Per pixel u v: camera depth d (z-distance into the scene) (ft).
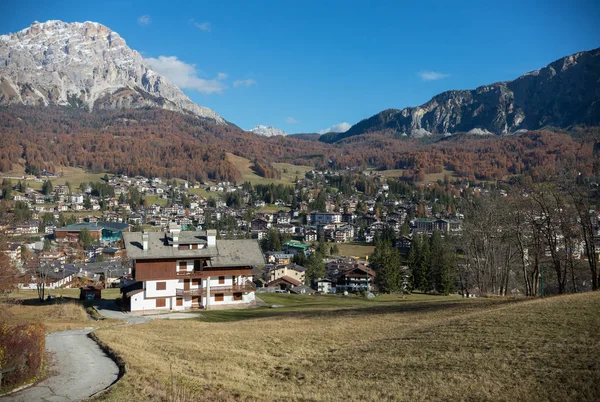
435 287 400.06
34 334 101.14
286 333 148.46
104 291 324.39
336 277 487.20
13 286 254.06
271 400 81.05
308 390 87.15
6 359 88.17
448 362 95.04
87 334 155.53
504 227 249.55
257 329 159.94
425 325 142.20
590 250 210.79
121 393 82.74
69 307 225.56
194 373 99.55
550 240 209.97
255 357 117.29
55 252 573.74
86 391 86.12
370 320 170.09
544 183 216.74
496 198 273.13
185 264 241.35
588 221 199.41
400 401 77.30
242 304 250.37
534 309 130.62
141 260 233.35
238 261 245.86
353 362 105.19
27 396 82.64
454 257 323.37
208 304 241.76
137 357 111.45
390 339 125.59
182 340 139.64
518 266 273.13
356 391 84.17
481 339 108.27
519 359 90.27
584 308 121.90
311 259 517.96
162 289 235.40
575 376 77.77
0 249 232.94
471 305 182.60
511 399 72.95
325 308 230.48
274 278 486.38
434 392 79.41
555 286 286.66
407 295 352.49
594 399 69.67
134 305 230.07
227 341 138.10
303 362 109.81
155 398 80.12
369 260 553.23
